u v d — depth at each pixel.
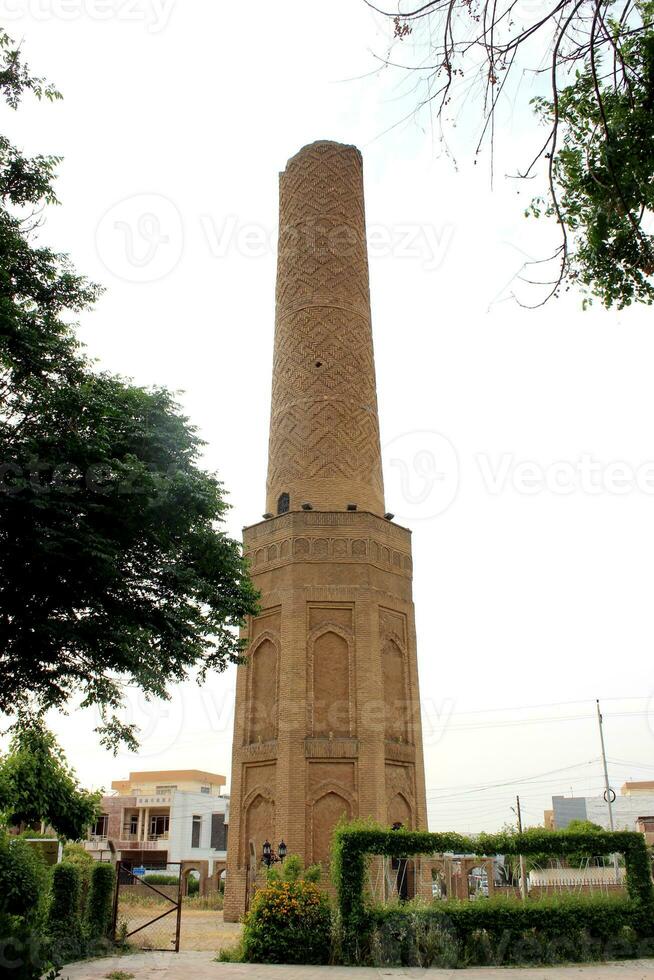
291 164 26.80
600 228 7.09
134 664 13.53
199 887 40.84
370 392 24.59
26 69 11.77
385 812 19.53
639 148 6.59
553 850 14.77
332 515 21.97
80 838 19.52
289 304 25.08
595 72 5.28
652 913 14.31
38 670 13.34
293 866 15.93
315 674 20.59
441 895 16.73
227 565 15.09
